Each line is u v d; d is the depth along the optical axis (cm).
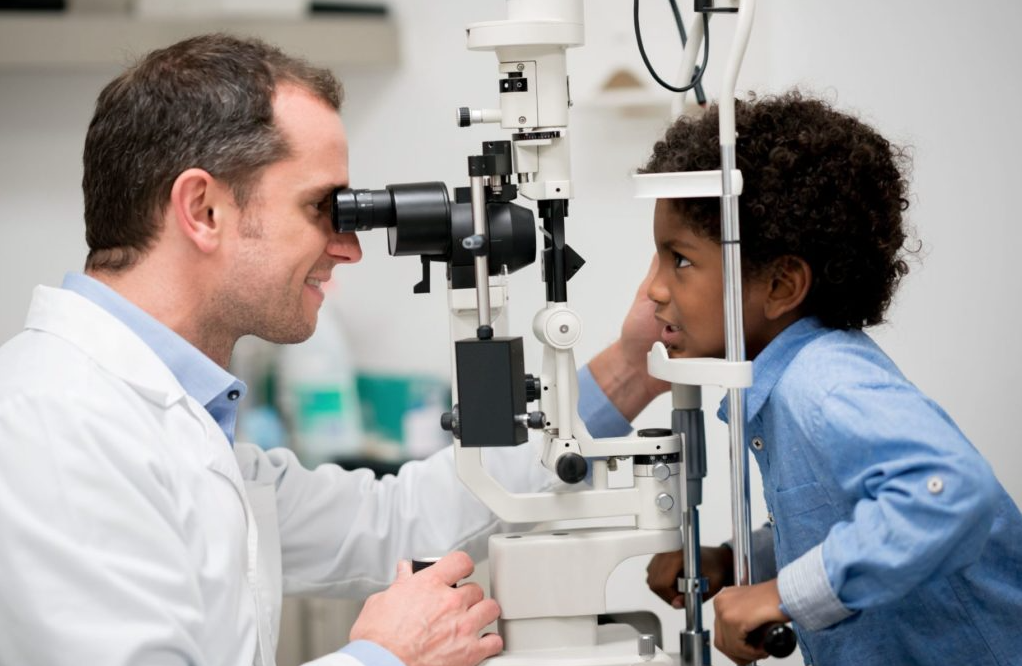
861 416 111
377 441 235
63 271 233
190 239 128
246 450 162
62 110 229
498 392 116
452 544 162
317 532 161
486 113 122
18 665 107
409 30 228
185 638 109
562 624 123
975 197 232
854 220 126
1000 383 237
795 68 225
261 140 127
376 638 120
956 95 229
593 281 231
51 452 109
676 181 113
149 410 120
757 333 131
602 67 223
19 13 218
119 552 108
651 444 125
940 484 102
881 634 125
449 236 122
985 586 124
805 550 121
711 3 121
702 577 131
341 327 234
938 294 234
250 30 223
